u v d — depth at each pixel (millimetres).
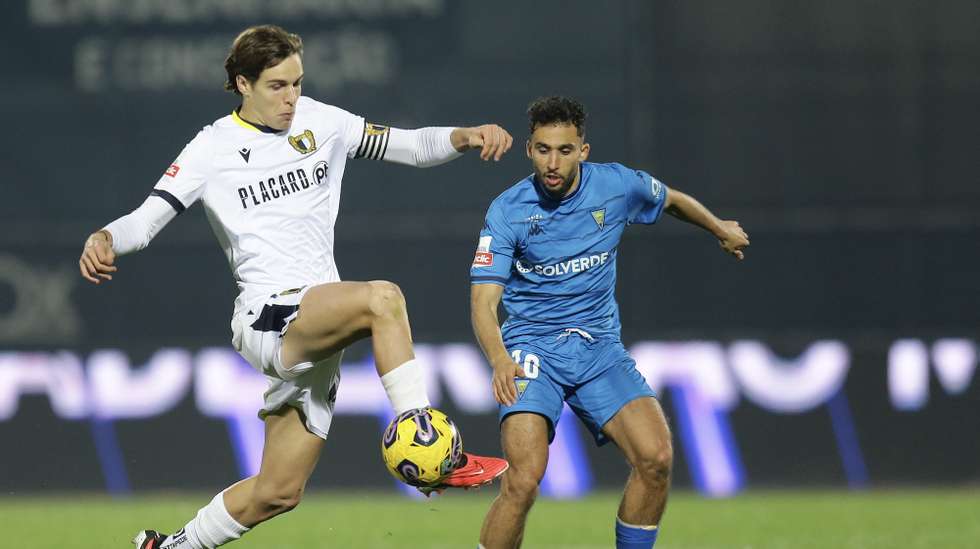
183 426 43625
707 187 48156
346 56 48750
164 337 48875
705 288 47469
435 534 30812
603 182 18938
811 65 48094
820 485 42438
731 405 42688
